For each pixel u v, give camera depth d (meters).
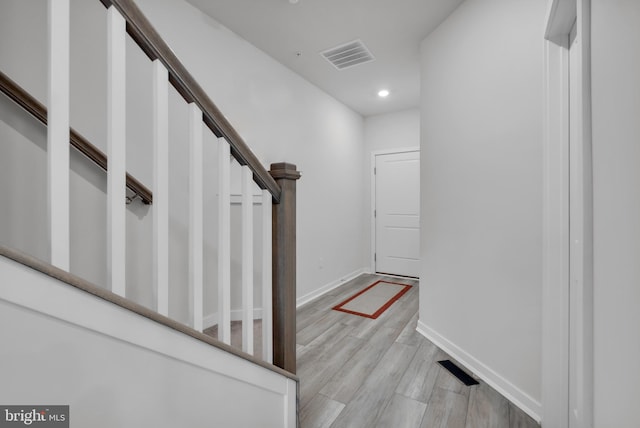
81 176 1.69
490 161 1.87
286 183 1.30
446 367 2.02
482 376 1.89
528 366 1.60
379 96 4.11
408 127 4.62
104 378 0.68
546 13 1.38
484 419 1.52
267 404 1.17
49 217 0.64
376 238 4.90
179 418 0.84
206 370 0.92
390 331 2.63
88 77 1.74
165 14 2.13
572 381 1.35
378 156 4.86
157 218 0.83
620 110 0.56
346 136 4.45
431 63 2.56
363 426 1.47
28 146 1.50
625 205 0.55
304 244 3.55
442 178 2.37
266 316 1.23
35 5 1.55
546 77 1.45
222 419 0.98
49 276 0.60
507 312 1.73
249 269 1.15
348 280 4.46
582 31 0.70
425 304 2.59
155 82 0.83
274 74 3.08
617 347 0.58
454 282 2.20
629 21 0.53
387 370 1.98
